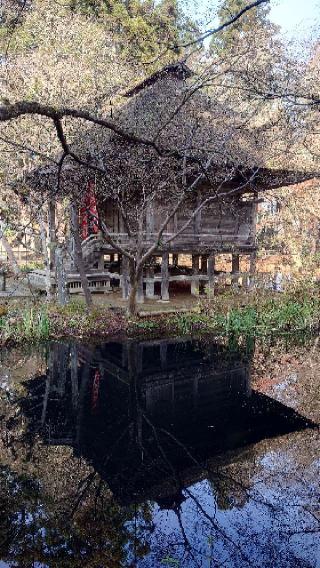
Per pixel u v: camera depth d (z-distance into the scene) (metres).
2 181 11.58
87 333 11.16
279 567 3.87
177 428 6.59
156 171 10.43
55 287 14.30
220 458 5.68
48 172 10.47
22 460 5.71
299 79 8.34
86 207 10.60
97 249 14.89
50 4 13.94
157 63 11.96
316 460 5.64
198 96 11.05
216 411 7.16
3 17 5.71
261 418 6.88
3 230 12.40
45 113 3.04
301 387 8.35
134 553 4.07
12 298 13.27
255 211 15.38
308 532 4.39
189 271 17.81
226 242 14.79
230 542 4.25
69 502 4.87
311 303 13.41
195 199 14.19
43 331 10.78
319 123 11.45
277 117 10.40
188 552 4.09
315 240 20.53
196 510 4.73
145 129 9.91
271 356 10.41
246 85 6.73
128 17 17.67
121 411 7.23
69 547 4.18
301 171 13.52
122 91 13.84
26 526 4.50
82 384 8.56
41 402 7.66
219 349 10.89
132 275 11.70
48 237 14.83
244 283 16.28
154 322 12.03
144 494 5.00
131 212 13.39
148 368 9.51
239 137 11.44
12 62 12.58
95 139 9.59
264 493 5.02
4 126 10.95
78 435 6.42
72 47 13.15
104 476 5.32
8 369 9.28
